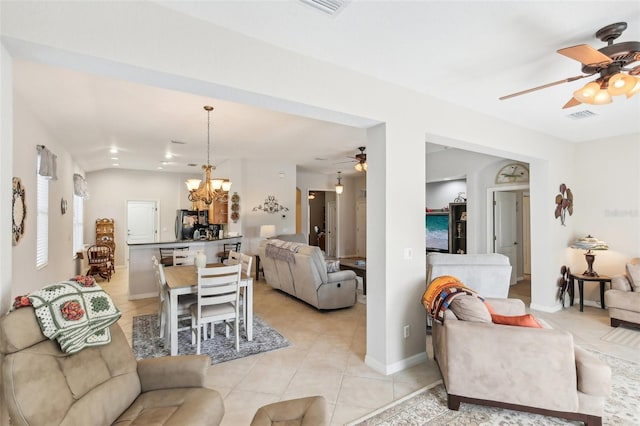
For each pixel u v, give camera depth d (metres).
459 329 2.32
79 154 5.96
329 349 3.41
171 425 1.52
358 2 1.80
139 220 9.02
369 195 3.06
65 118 3.82
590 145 5.08
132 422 1.60
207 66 1.96
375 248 3.00
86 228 8.37
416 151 3.08
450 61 2.51
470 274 3.52
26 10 1.49
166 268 4.16
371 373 2.91
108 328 1.85
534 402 2.17
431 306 2.70
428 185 8.07
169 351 3.35
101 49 1.65
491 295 3.53
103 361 1.75
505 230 6.50
